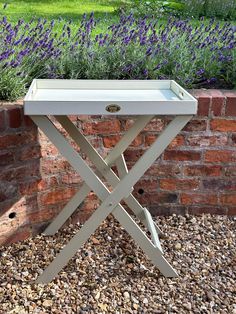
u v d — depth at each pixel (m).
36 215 2.25
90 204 2.43
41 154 2.14
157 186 2.45
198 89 2.43
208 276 2.00
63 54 2.51
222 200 2.51
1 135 1.96
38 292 1.84
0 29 2.57
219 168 2.42
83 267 2.01
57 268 1.89
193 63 2.53
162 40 2.70
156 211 2.51
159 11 4.87
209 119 2.30
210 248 2.22
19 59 2.28
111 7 5.14
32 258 2.08
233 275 2.02
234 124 2.32
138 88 2.02
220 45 2.87
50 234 2.29
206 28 2.93
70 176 2.30
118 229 2.34
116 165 2.20
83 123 2.21
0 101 2.10
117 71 2.51
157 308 1.79
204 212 2.54
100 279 1.94
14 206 2.12
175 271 1.97
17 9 4.59
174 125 1.73
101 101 1.61
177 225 2.43
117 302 1.81
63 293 1.84
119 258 2.09
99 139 2.29
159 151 1.76
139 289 1.89
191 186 2.46
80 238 1.87
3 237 2.13
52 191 2.26
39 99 1.67
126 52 2.59
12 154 2.03
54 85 1.97
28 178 2.14
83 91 1.94
